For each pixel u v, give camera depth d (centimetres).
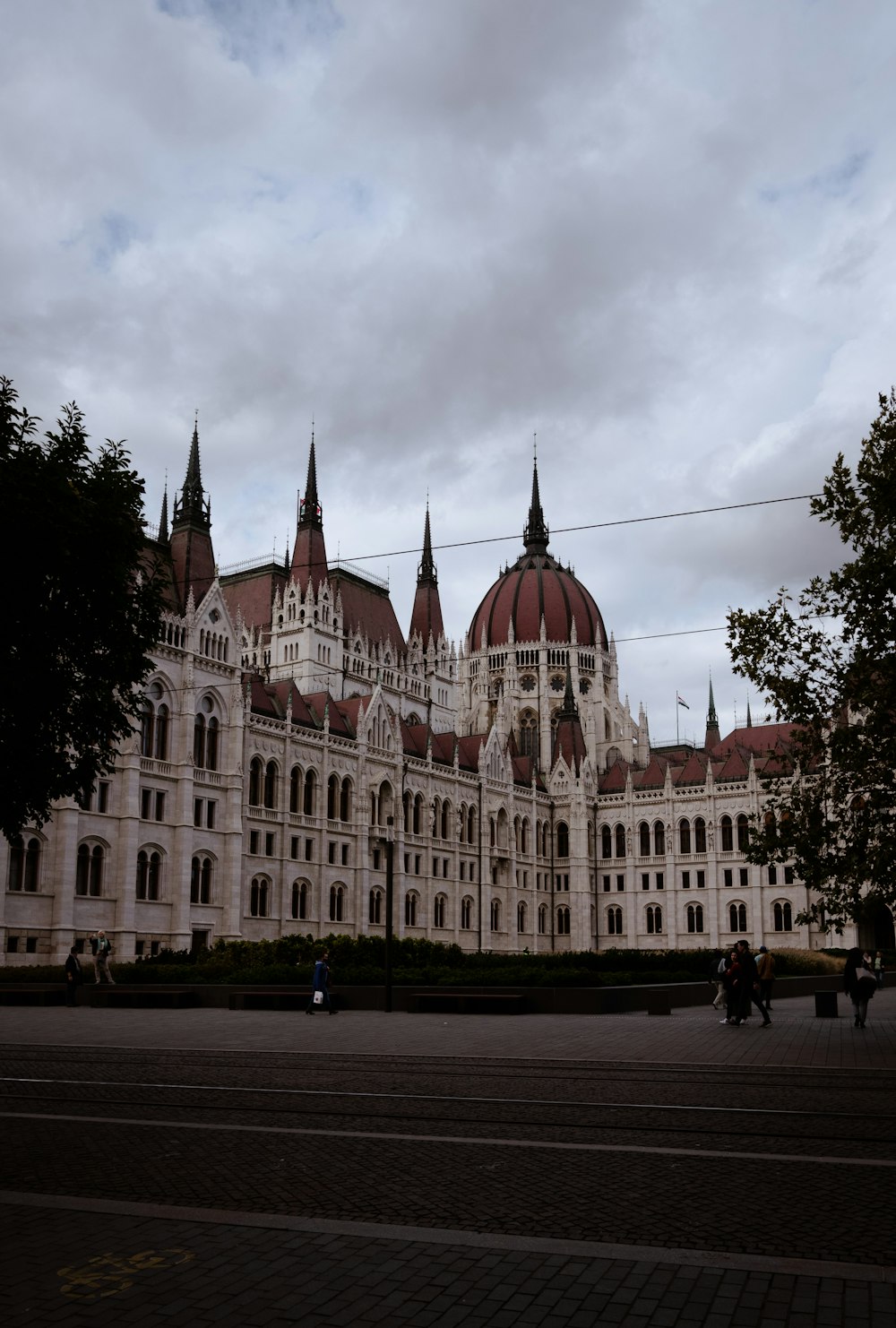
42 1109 2278
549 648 18275
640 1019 4816
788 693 4056
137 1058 3203
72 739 2464
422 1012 5200
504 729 17512
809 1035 4019
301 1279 1188
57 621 2342
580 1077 2789
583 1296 1140
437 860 12175
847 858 3988
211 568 10588
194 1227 1369
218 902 9325
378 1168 1703
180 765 9044
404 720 15325
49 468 2355
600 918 14150
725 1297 1138
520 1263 1240
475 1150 1842
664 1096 2472
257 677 10512
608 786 14650
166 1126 2055
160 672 9006
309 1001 5278
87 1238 1322
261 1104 2344
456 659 16975
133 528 2483
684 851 13638
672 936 13462
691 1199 1515
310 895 10312
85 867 8288
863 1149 1878
